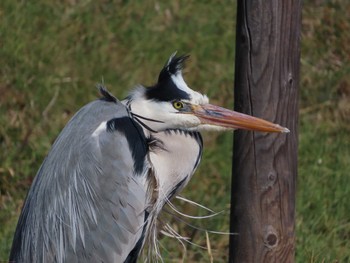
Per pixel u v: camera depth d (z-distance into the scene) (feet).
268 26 27.04
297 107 27.84
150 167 29.73
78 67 47.73
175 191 31.17
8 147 42.16
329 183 41.83
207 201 39.88
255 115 27.68
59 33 49.62
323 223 38.93
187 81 48.11
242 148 28.02
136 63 48.83
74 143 29.27
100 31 50.67
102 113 29.66
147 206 29.94
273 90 27.40
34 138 42.78
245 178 28.04
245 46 27.37
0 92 44.91
